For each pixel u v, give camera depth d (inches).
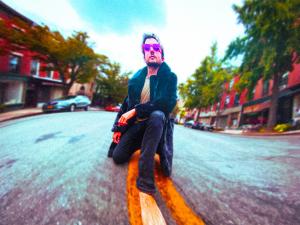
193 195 47.2
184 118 2150.6
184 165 75.8
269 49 458.9
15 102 650.2
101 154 80.2
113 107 1088.8
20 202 39.9
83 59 639.1
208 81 1126.4
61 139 123.3
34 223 32.9
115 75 1279.5
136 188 47.5
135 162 67.9
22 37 514.9
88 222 33.3
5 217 34.6
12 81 630.5
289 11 406.0
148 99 62.1
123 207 38.7
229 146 162.4
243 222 36.7
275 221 37.7
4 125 279.7
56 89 855.7
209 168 75.4
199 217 37.4
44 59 608.4
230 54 541.3
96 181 50.8
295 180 63.9
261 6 428.1
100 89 1320.1
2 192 44.8
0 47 521.3
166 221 35.1
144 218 34.3
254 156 112.3
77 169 60.5
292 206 44.3
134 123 62.1
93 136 138.3
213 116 1332.4
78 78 686.5
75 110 659.4
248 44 498.6
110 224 33.1
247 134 517.0
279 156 113.6
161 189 49.0
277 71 490.9
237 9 483.5
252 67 538.6
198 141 184.7
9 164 67.9
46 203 39.4
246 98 582.9
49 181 51.1
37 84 754.8
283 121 589.0
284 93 562.3
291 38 422.3
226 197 47.6
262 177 66.9
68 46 584.1
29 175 55.9
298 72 511.5
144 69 64.9
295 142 219.9
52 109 522.3
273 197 49.1
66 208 37.5
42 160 72.4
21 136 141.4
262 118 691.4
